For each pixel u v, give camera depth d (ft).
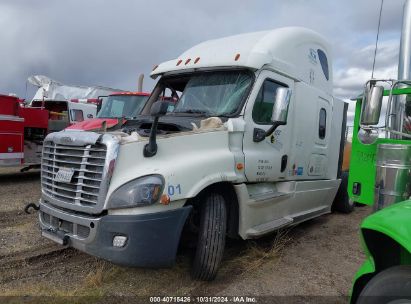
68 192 14.29
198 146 14.94
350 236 22.72
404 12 13.58
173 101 20.20
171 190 13.26
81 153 13.99
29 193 32.09
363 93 11.87
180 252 17.60
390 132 11.84
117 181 13.11
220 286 14.92
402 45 13.52
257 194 17.93
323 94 23.43
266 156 17.88
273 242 19.89
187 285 14.82
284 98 16.40
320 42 23.72
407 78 13.28
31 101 51.96
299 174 21.09
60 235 14.16
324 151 23.95
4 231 20.51
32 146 39.81
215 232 14.75
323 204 25.07
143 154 13.62
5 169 47.26
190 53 20.58
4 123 35.86
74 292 13.73
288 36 20.45
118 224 12.73
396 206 9.61
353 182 13.43
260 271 16.55
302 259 18.30
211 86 18.60
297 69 20.68
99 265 16.17
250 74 17.76
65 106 48.21
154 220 12.84
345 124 27.48
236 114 16.85
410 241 8.21
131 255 12.74
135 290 14.25
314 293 14.64
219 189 15.96
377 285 8.95
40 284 14.43
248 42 19.08
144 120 18.60
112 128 18.63
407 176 11.51
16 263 16.25
